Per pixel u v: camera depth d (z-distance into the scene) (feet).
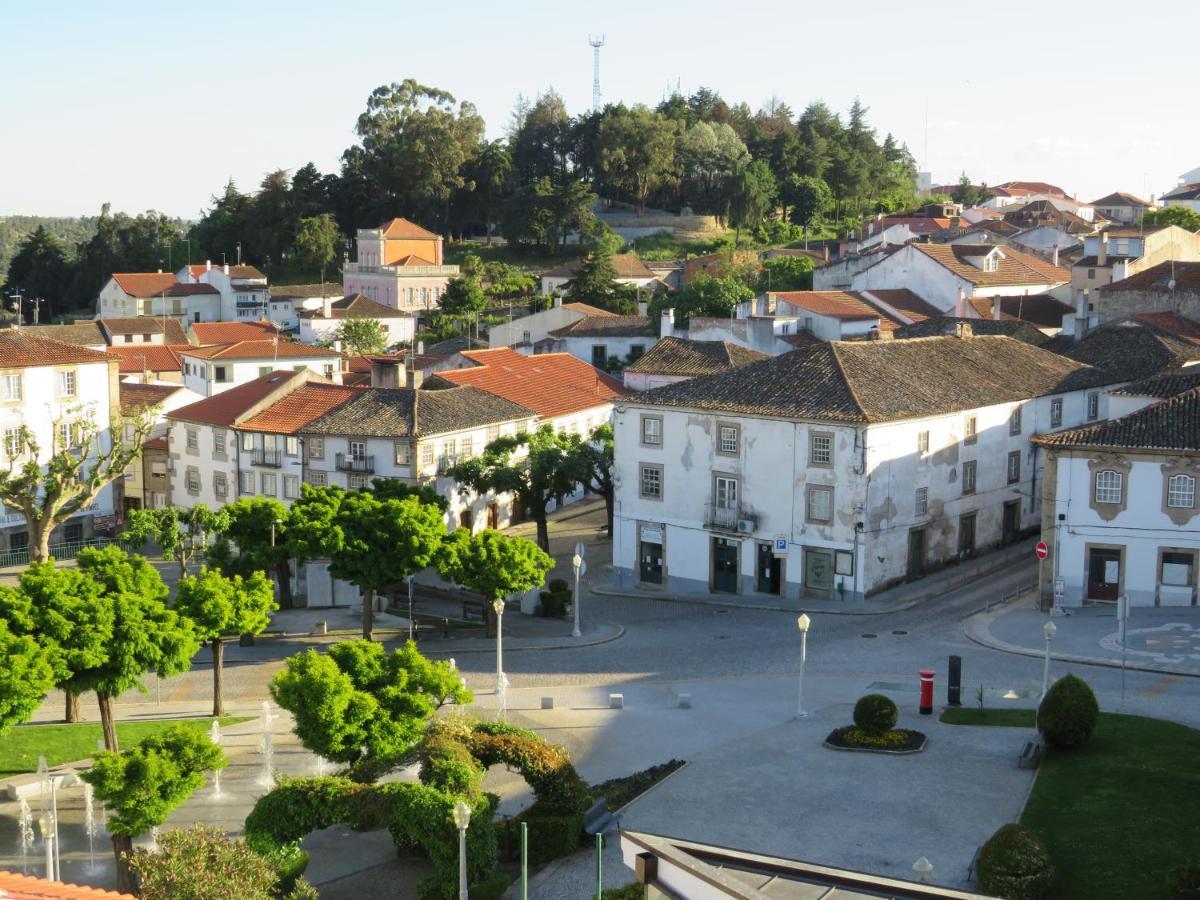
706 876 67.56
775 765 139.85
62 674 135.33
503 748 122.93
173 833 101.60
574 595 229.66
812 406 219.61
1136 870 108.17
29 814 133.39
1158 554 198.08
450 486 279.28
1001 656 181.88
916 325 321.11
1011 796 128.88
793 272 491.72
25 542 297.12
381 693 130.31
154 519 213.66
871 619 206.80
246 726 162.50
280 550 202.28
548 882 116.47
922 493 226.17
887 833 120.88
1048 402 252.42
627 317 423.23
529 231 655.76
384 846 127.44
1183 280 334.44
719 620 213.25
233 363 390.42
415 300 595.06
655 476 239.30
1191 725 146.82
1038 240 516.32
